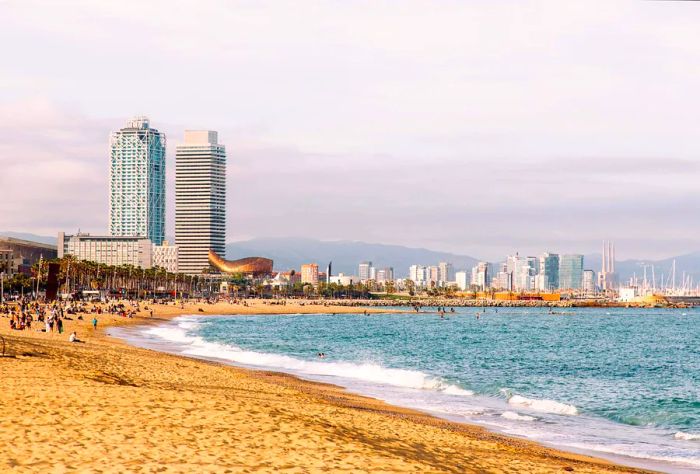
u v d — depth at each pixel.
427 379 63.91
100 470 19.00
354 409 40.75
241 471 19.94
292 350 108.88
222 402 32.12
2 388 30.89
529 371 85.81
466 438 32.62
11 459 19.47
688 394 64.38
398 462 22.89
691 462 33.38
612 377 80.94
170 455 21.09
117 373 45.16
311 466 21.14
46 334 92.38
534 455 30.53
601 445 37.09
